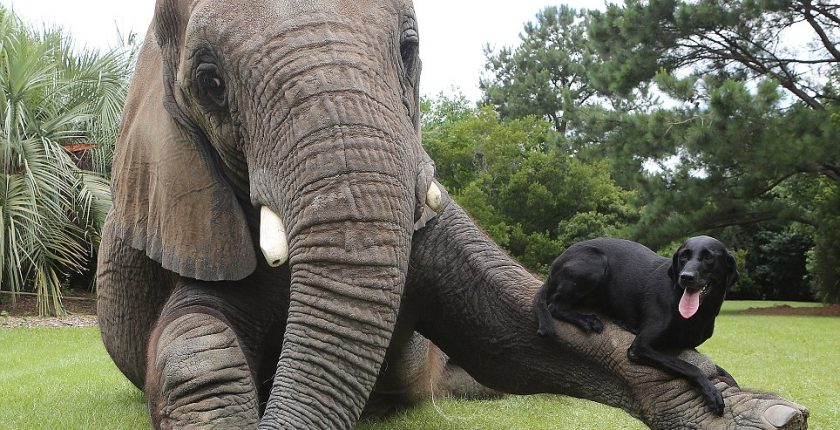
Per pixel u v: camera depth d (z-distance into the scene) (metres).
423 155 3.71
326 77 3.18
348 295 3.01
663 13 21.44
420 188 3.47
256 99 3.31
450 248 4.64
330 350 3.04
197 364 3.73
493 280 4.50
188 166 4.05
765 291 34.84
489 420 5.40
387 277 3.05
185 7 3.89
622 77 21.86
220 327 3.93
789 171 19.39
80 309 16.84
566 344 4.09
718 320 17.22
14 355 9.94
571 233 25.86
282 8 3.38
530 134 28.12
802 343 11.02
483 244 4.68
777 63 22.09
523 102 52.50
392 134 3.20
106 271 4.98
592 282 4.02
